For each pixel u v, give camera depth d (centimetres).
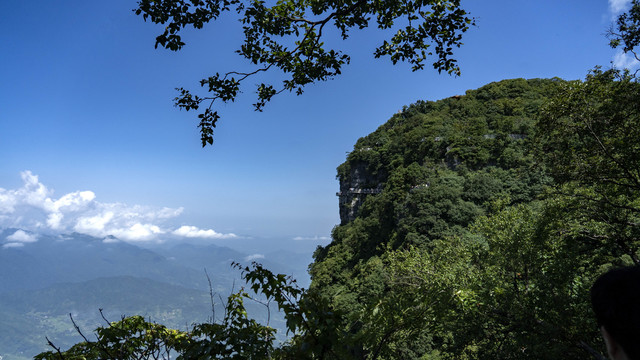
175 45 546
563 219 1505
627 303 101
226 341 300
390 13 667
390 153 9462
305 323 290
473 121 7894
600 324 114
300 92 769
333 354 294
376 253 7025
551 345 909
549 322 954
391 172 8750
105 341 308
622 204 1434
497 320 1115
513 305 1016
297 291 303
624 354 103
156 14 527
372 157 10062
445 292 424
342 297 4419
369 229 7550
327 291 6316
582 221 1534
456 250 2009
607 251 1508
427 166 7338
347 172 11269
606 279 115
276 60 720
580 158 1410
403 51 701
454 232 4784
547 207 1502
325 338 284
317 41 695
